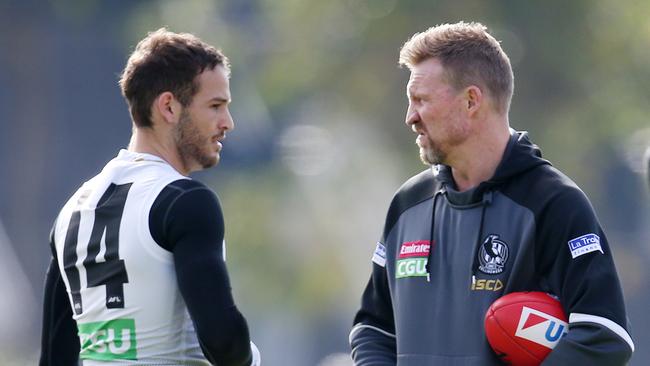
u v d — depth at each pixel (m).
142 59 16.00
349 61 87.06
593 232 15.39
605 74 83.69
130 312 15.41
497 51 16.14
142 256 15.32
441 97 15.95
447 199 16.23
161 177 15.55
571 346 14.99
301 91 90.94
